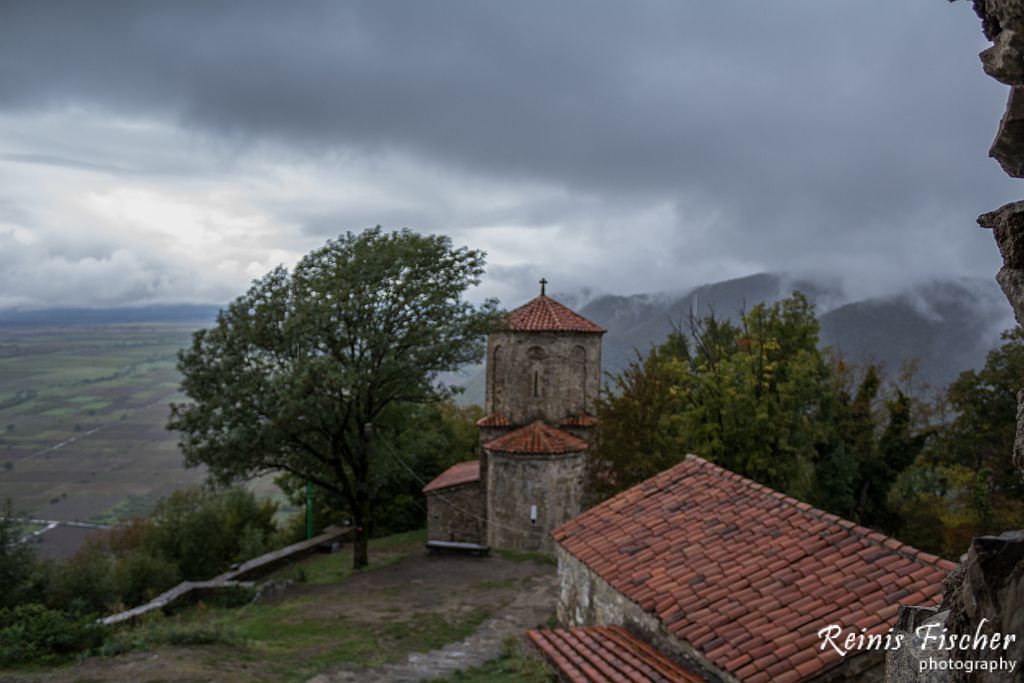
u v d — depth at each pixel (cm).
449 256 2775
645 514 1453
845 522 1125
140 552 3078
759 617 975
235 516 3931
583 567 1420
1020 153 339
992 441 2933
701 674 982
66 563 2761
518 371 3064
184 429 2430
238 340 2506
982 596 294
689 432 2570
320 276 2641
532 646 1315
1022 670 258
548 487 2817
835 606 938
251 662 1445
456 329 2636
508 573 2558
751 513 1293
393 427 3206
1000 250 351
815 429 2900
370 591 2372
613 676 1008
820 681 832
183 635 1554
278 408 2395
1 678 1249
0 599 2328
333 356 2573
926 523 3073
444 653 1638
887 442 3105
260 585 2619
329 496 3978
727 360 2808
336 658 1558
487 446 2920
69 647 1438
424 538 3494
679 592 1105
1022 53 311
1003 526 2652
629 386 2762
